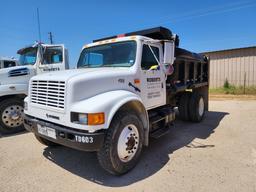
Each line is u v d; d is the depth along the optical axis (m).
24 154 4.03
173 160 3.68
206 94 7.23
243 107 9.27
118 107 2.96
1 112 5.20
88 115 2.69
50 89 3.11
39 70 5.83
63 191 2.79
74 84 2.85
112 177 3.15
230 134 5.20
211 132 5.42
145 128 3.65
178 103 6.39
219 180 2.98
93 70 3.58
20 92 5.42
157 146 4.39
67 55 6.33
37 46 5.85
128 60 3.86
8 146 4.46
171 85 4.95
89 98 2.98
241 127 5.84
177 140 4.77
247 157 3.77
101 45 4.35
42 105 3.23
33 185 2.94
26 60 6.24
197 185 2.86
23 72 5.54
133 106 3.46
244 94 14.57
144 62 3.96
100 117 2.75
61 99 2.94
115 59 4.06
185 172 3.24
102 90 3.16
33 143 4.64
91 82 3.03
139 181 3.01
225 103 10.66
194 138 4.91
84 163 3.64
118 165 3.07
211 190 2.74
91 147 2.71
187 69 5.83
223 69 17.03
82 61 4.73
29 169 3.42
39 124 3.27
